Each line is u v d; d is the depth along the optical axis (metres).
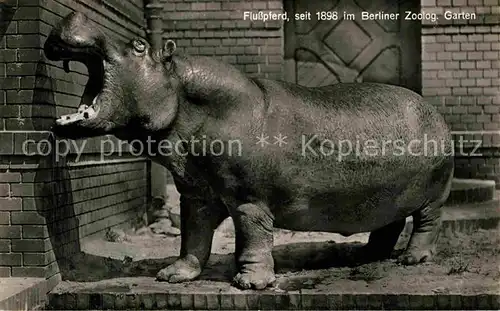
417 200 6.15
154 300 5.40
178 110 5.44
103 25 7.52
